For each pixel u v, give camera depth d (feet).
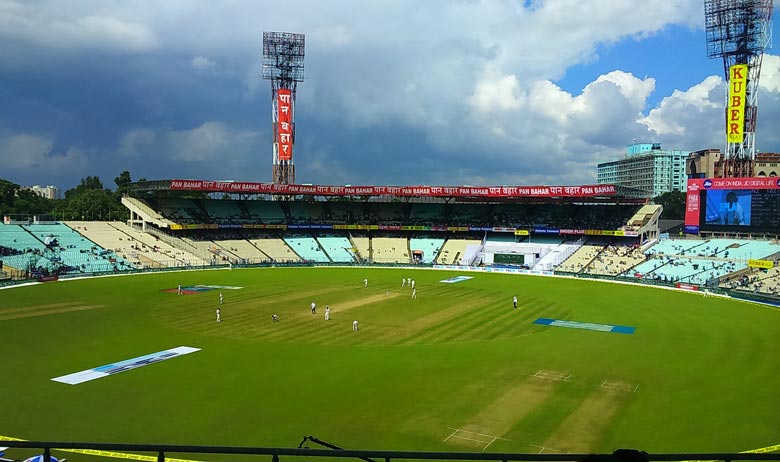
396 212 426.92
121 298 218.59
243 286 258.16
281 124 392.06
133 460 79.20
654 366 128.36
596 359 134.51
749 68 301.84
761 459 27.45
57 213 498.69
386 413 97.71
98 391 108.27
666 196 591.78
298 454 23.45
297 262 358.84
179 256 336.49
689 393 108.99
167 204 384.68
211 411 97.96
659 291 256.52
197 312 190.29
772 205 278.87
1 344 144.56
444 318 185.16
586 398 106.22
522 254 359.46
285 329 165.37
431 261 377.71
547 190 351.25
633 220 353.72
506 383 115.34
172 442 84.94
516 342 152.35
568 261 341.41
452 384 114.42
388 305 209.77
